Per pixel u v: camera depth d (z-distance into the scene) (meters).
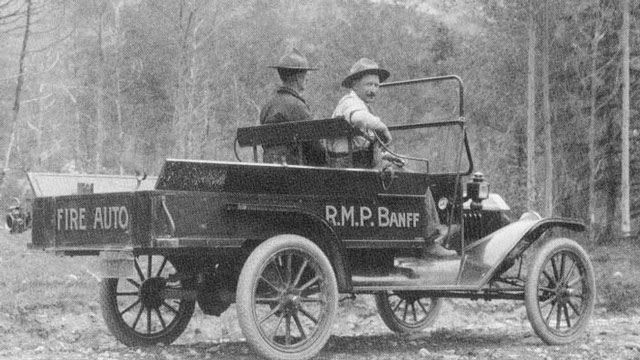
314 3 37.53
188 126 34.38
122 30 38.44
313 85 33.50
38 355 7.01
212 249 6.43
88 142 40.19
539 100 28.38
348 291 6.61
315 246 6.43
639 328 9.74
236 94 38.06
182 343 8.26
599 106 27.31
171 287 7.47
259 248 6.21
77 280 11.34
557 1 26.00
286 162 6.88
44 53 34.56
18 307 9.51
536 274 7.91
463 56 30.28
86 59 38.56
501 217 8.33
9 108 34.41
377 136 6.76
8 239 15.90
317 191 6.52
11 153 35.00
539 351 7.47
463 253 7.43
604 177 28.59
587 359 7.07
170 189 5.84
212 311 7.11
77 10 36.31
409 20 33.25
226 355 6.87
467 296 8.14
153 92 39.34
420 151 8.76
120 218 6.04
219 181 6.00
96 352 7.16
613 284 14.62
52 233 6.62
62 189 6.98
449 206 7.67
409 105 31.12
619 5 27.39
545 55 25.08
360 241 6.78
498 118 29.56
